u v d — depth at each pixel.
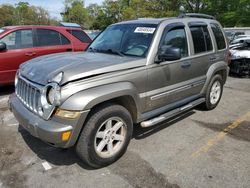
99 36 4.98
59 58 3.86
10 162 3.61
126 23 4.71
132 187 3.14
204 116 5.43
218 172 3.44
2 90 7.20
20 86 3.74
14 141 4.19
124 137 3.67
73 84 3.09
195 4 43.94
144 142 4.22
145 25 4.33
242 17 37.84
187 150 4.00
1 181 3.21
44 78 3.25
